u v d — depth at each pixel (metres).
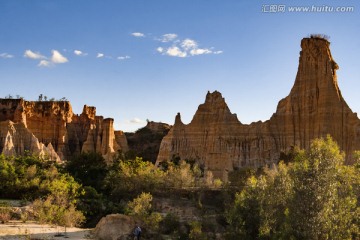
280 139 141.25
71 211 56.50
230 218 41.62
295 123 139.75
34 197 68.38
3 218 53.16
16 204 64.06
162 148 156.25
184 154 151.75
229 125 148.12
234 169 129.88
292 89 144.62
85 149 178.00
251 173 93.62
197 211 74.06
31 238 43.09
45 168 93.88
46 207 56.66
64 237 45.50
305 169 35.75
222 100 153.62
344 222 35.19
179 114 160.75
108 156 153.25
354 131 129.75
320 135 131.88
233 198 79.56
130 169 90.62
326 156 36.50
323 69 138.88
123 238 47.00
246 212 41.03
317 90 138.25
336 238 34.56
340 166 37.91
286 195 40.28
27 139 146.62
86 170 97.00
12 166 80.00
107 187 87.56
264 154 140.00
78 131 195.00
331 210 35.19
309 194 35.03
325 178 35.44
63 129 185.50
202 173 121.06
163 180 87.50
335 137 130.88
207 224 62.84
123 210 68.38
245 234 40.28
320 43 142.00
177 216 66.31
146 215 56.12
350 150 128.38
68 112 195.62
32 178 76.31
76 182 80.75
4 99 179.00
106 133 179.50
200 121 154.25
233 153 142.25
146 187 83.00
